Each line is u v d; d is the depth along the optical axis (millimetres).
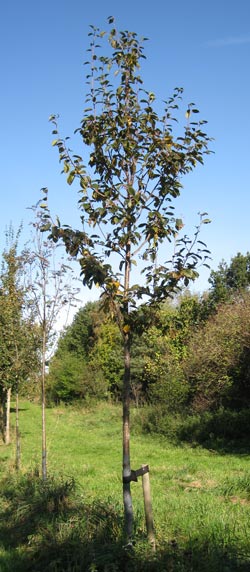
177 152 4922
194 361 21453
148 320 4598
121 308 4695
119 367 35562
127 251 4875
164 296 4750
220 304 27016
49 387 38750
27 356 10906
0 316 11016
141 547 4520
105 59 5113
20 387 11750
